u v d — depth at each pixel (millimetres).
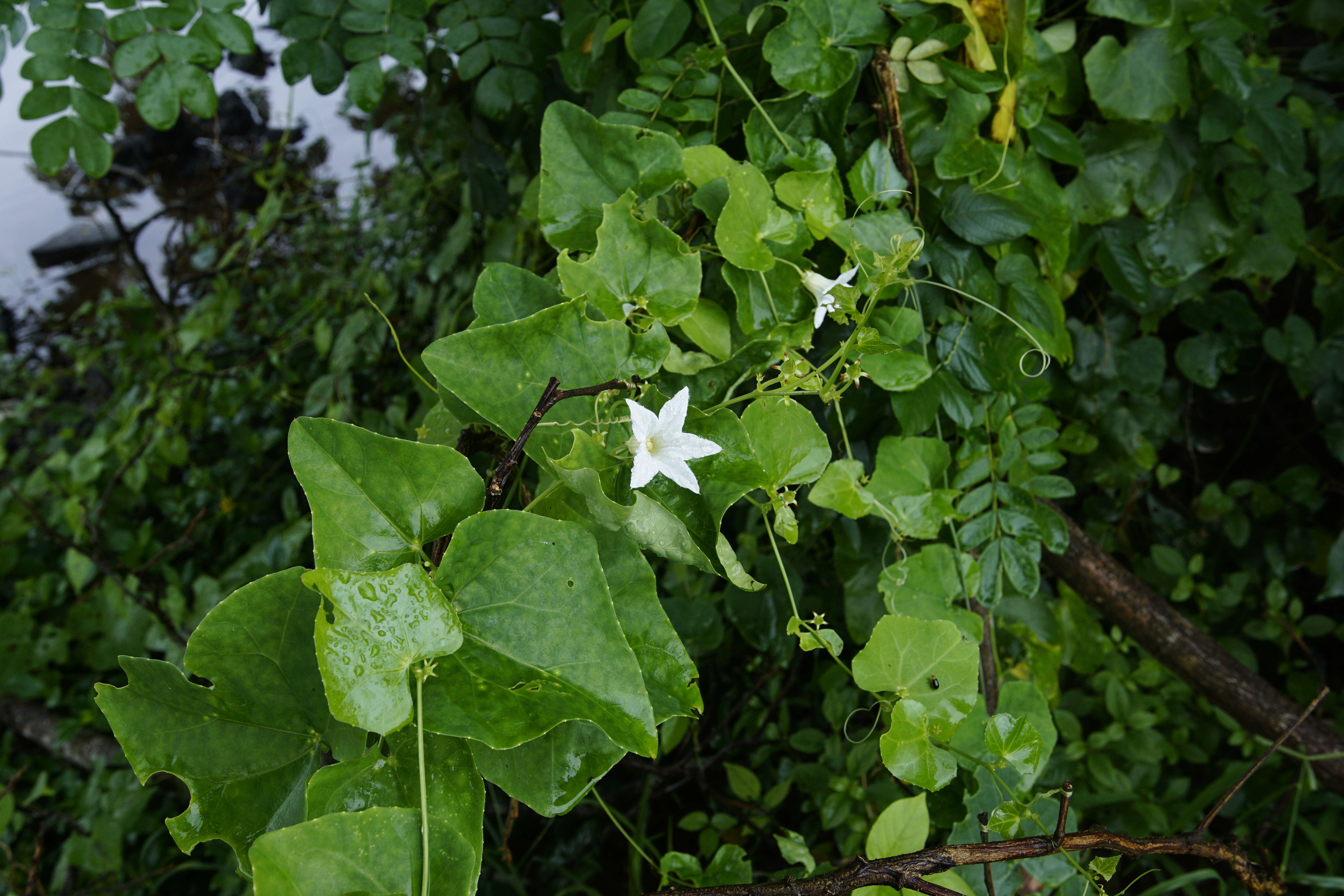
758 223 646
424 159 1613
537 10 877
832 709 954
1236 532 1251
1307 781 1031
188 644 514
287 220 2189
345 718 473
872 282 615
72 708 1644
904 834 615
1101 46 801
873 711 941
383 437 515
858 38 688
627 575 546
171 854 1364
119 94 2535
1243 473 1365
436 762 511
